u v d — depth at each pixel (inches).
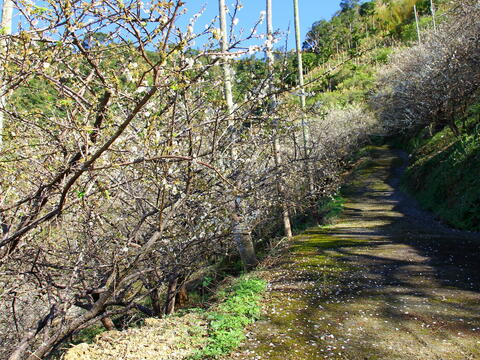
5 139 157.4
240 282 265.0
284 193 327.6
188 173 171.6
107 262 209.8
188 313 225.1
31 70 118.0
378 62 1644.9
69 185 125.6
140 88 110.7
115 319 340.2
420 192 633.6
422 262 293.6
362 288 238.8
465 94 663.1
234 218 246.8
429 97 688.4
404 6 2198.6
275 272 295.4
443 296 215.2
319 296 227.0
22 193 182.4
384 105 1163.9
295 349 157.2
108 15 117.6
